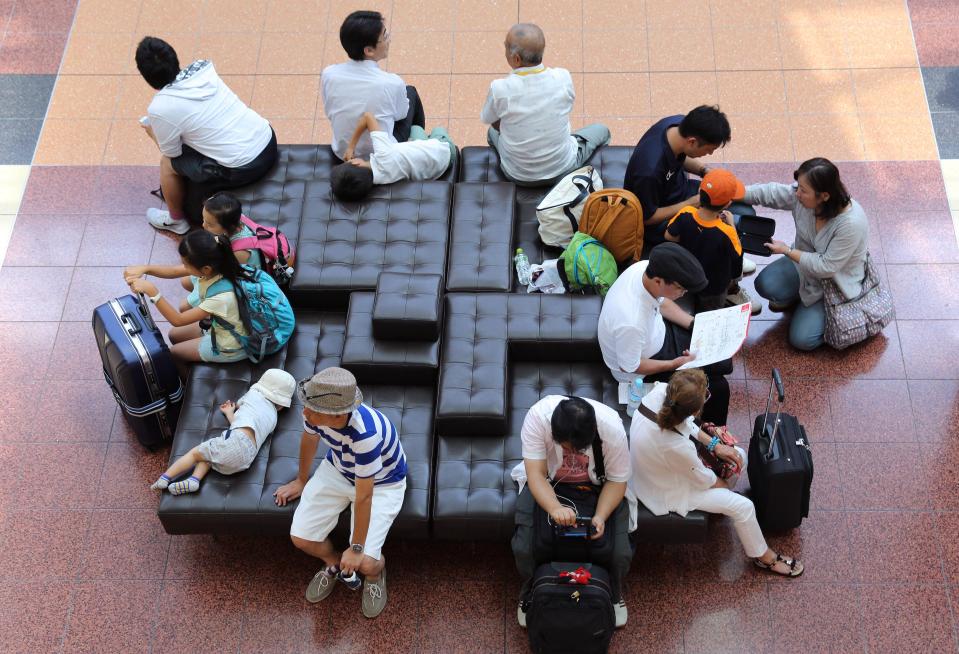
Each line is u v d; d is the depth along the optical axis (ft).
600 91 19.89
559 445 12.01
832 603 13.56
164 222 18.08
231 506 13.26
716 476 13.30
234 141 16.66
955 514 14.33
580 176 15.93
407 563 14.11
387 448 12.38
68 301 17.26
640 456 12.54
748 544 13.39
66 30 21.26
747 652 13.17
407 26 21.07
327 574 13.62
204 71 16.62
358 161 16.43
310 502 12.95
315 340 15.23
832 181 14.39
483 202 16.11
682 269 12.57
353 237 15.78
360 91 16.46
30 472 15.26
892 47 20.16
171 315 14.26
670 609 13.57
